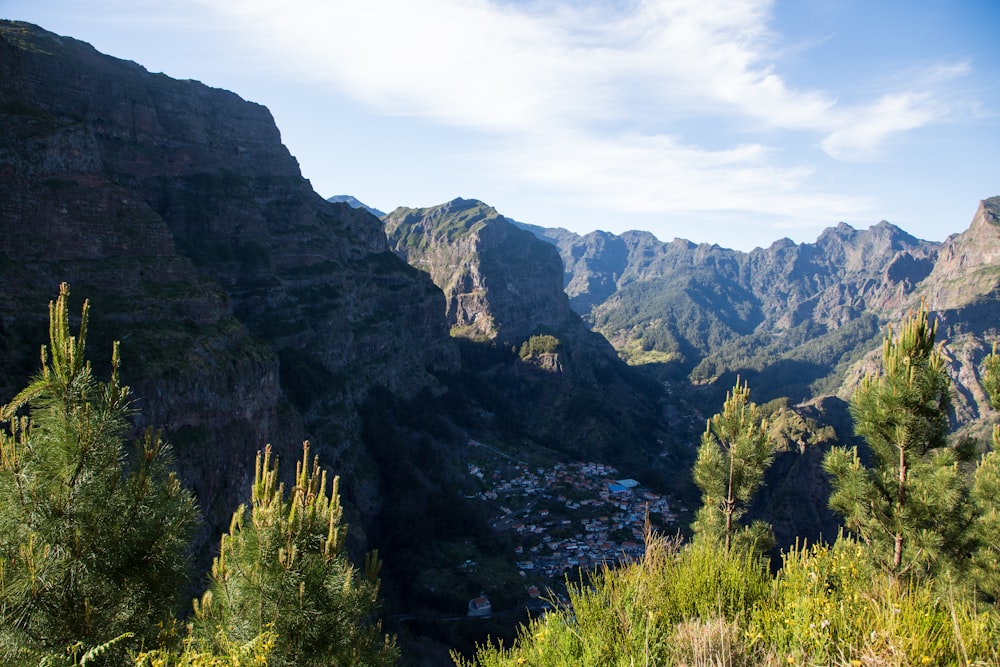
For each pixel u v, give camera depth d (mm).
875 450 16094
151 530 9320
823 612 8680
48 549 8609
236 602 10492
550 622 10484
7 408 8812
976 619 8844
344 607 10828
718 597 9961
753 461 21641
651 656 8930
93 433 8977
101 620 8797
